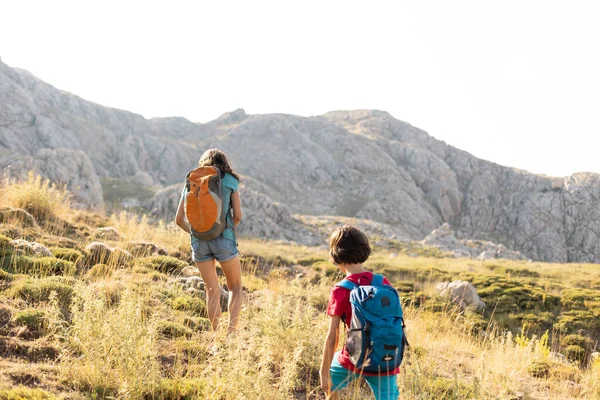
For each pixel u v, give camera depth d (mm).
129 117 167500
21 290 5539
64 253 7688
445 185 164125
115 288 6121
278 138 172000
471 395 4543
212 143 168750
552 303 18453
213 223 4797
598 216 150500
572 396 6152
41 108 141125
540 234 150125
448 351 7238
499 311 17641
